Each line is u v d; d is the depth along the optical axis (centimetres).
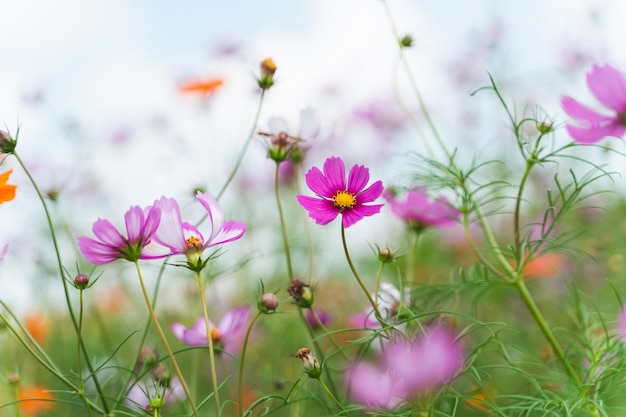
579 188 129
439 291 136
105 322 191
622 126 126
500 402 136
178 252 114
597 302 162
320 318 139
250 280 182
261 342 163
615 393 129
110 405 138
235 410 131
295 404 138
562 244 133
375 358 139
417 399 121
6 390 157
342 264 200
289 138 131
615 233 182
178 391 138
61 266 119
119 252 113
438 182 137
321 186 119
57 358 173
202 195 116
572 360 138
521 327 162
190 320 165
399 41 143
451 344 122
